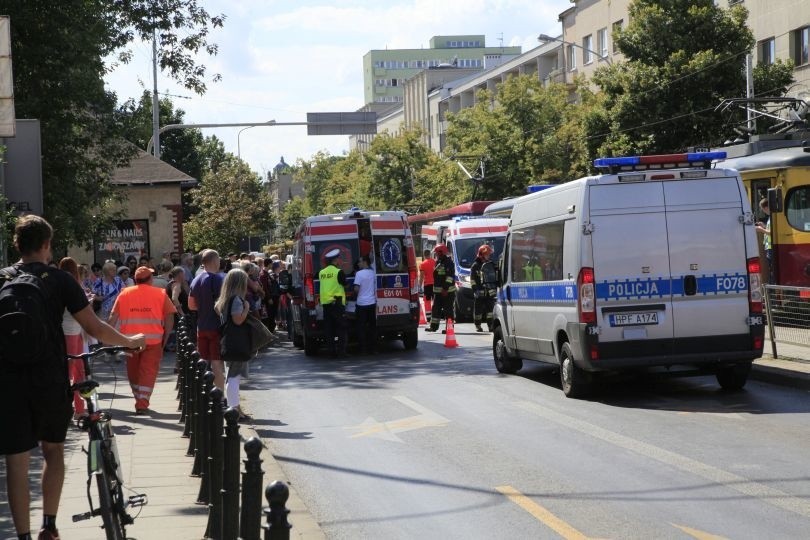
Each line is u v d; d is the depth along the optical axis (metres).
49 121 26.11
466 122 71.44
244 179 63.06
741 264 13.47
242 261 23.53
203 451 9.17
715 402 13.23
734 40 41.78
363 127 36.53
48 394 6.24
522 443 10.98
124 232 40.56
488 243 33.00
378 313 23.05
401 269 23.31
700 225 13.45
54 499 6.50
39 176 17.02
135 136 28.44
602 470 9.41
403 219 23.42
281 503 4.31
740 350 13.45
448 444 11.16
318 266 23.08
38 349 6.16
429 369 19.02
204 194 63.03
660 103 41.50
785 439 10.47
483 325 30.88
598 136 43.31
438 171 75.12
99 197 28.95
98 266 27.22
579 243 13.41
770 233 22.55
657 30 41.84
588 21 71.38
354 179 94.12
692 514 7.66
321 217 23.20
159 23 29.03
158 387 17.53
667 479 8.90
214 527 7.23
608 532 7.29
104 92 27.09
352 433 12.26
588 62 71.88
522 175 58.94
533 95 59.53
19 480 6.25
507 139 58.78
